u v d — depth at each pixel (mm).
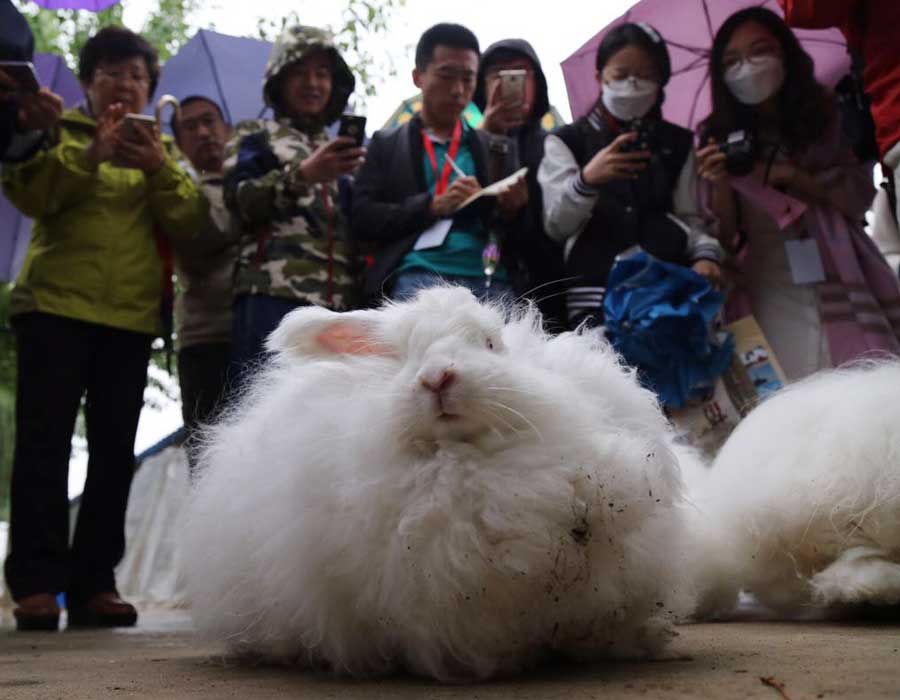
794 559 2023
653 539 1405
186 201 2814
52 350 2729
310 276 2689
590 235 2736
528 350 1514
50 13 7035
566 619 1346
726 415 2600
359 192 2775
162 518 4895
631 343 2520
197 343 3055
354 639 1368
